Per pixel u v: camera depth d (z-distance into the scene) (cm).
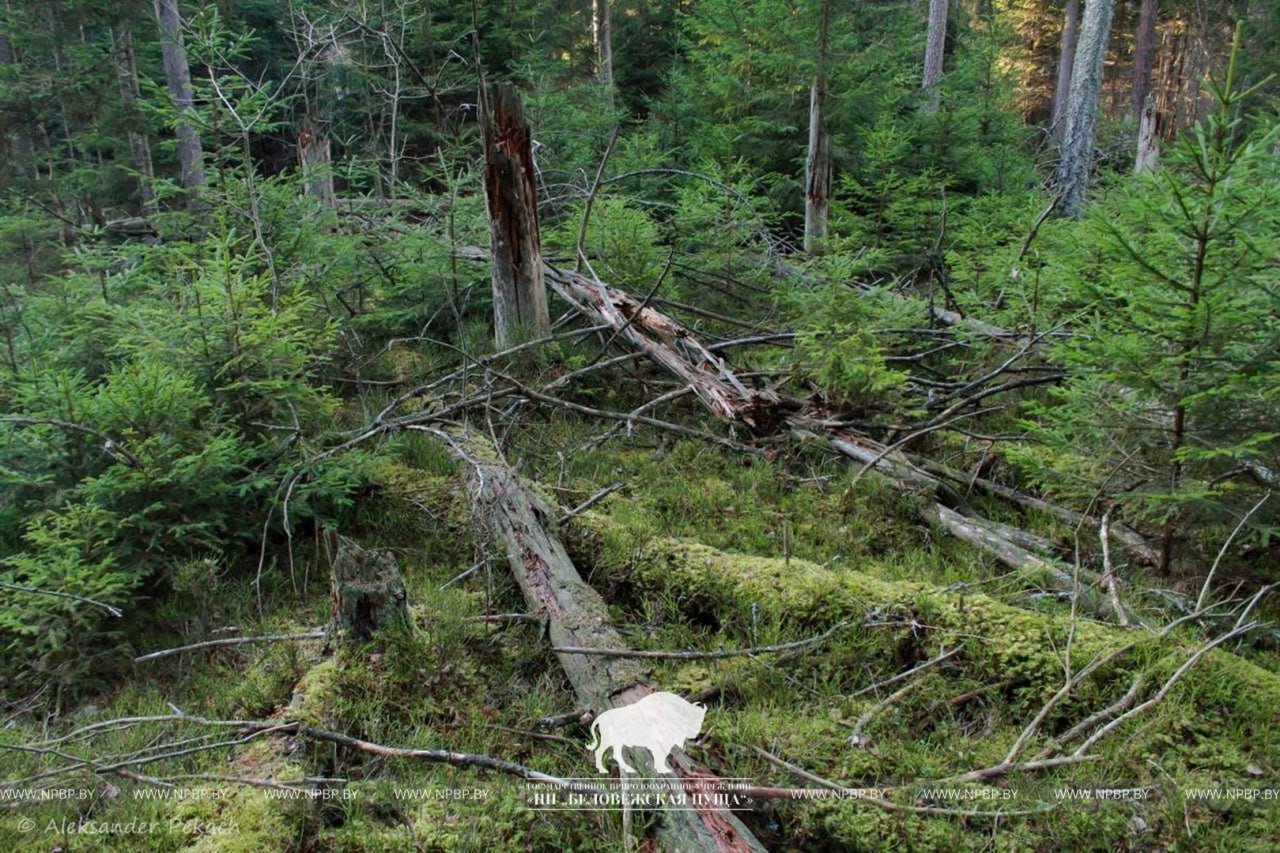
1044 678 346
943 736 328
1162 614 392
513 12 1427
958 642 367
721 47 1195
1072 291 523
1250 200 362
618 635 371
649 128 1315
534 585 399
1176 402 396
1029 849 271
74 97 1239
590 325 775
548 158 1132
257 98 638
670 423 610
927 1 1770
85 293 605
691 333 656
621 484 514
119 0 1248
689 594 418
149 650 404
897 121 1120
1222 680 330
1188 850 269
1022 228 816
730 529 491
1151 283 405
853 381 567
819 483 540
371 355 766
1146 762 304
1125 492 431
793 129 1089
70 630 383
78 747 333
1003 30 1293
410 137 1462
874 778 305
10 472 415
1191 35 2247
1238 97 366
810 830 285
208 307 486
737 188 893
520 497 449
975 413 579
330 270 769
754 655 371
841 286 668
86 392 449
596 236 838
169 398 432
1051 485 471
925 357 728
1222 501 406
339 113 1584
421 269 795
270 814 277
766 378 656
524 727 332
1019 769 302
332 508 506
